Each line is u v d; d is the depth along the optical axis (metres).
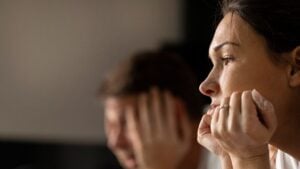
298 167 1.12
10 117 3.30
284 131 1.05
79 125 3.24
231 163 1.08
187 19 3.12
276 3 1.02
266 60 1.02
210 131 1.11
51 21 3.32
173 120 1.88
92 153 3.16
